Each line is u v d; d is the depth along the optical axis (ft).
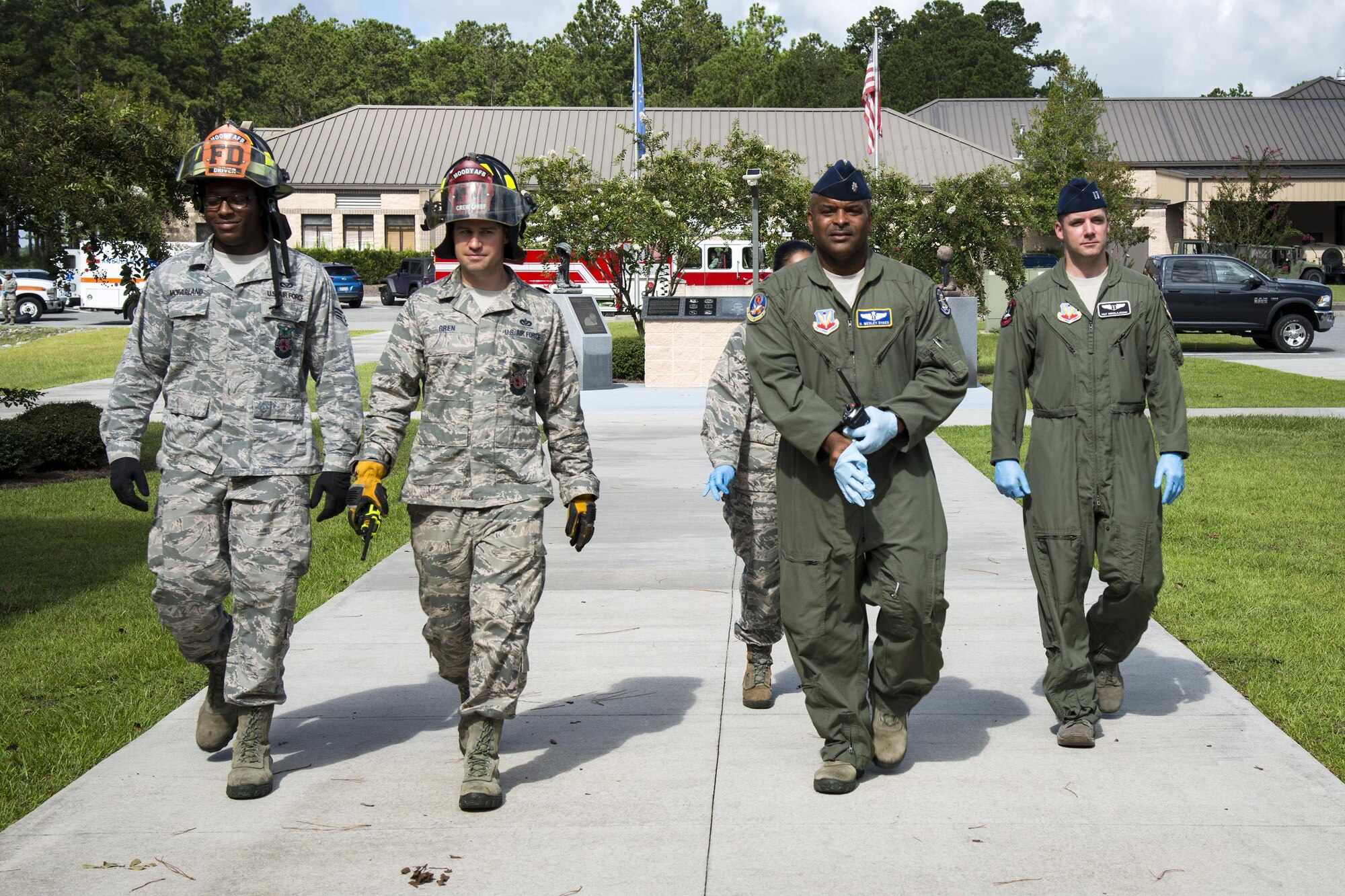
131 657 18.66
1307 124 173.06
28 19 221.46
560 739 14.92
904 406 12.35
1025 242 102.73
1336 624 19.49
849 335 12.76
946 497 31.48
